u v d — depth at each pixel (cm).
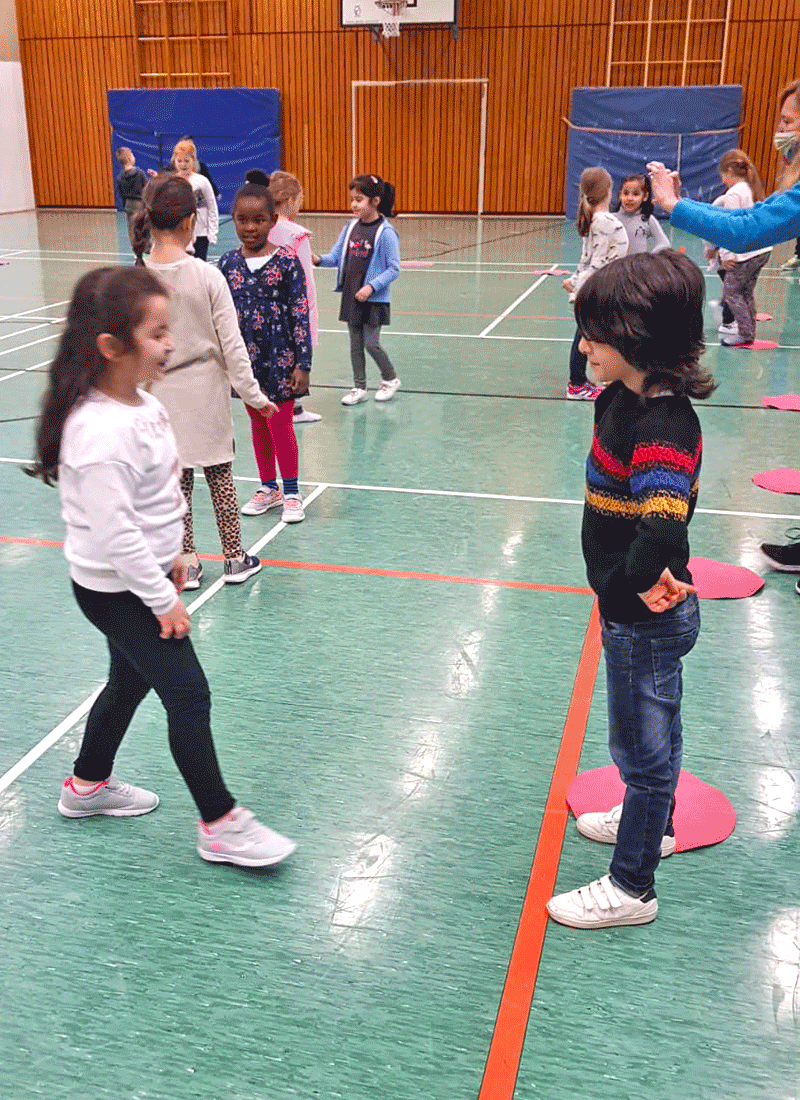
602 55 1669
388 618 343
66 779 241
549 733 274
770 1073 171
